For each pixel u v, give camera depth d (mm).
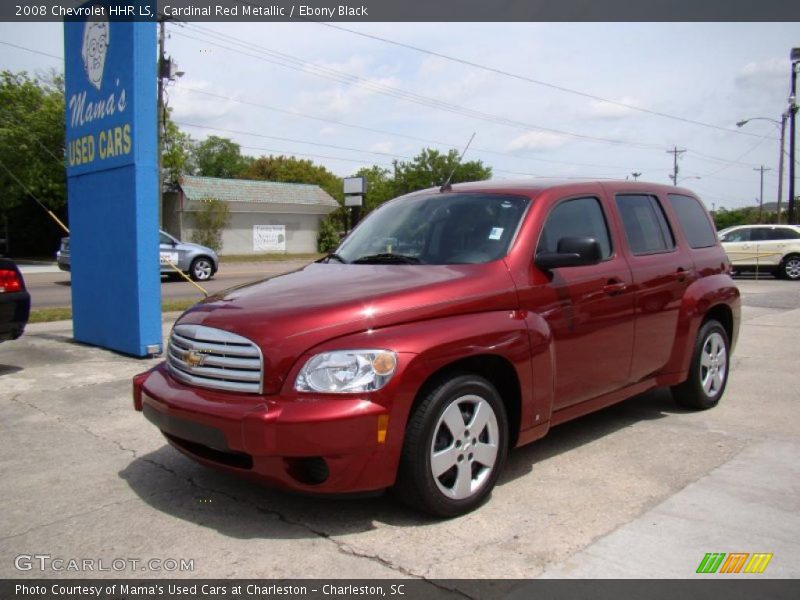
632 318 4883
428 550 3311
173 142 40250
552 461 4570
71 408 5891
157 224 8023
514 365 3879
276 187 45406
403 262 4395
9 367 7523
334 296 3689
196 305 4121
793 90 32562
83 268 8891
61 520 3689
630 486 4109
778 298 15430
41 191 34438
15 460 4621
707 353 5809
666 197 5742
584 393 4551
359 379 3307
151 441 5016
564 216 4637
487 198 4695
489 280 3969
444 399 3539
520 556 3242
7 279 6824
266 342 3412
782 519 3631
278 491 4051
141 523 3643
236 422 3303
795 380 7090
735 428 5332
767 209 77000
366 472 3326
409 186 45875
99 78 8219
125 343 8188
